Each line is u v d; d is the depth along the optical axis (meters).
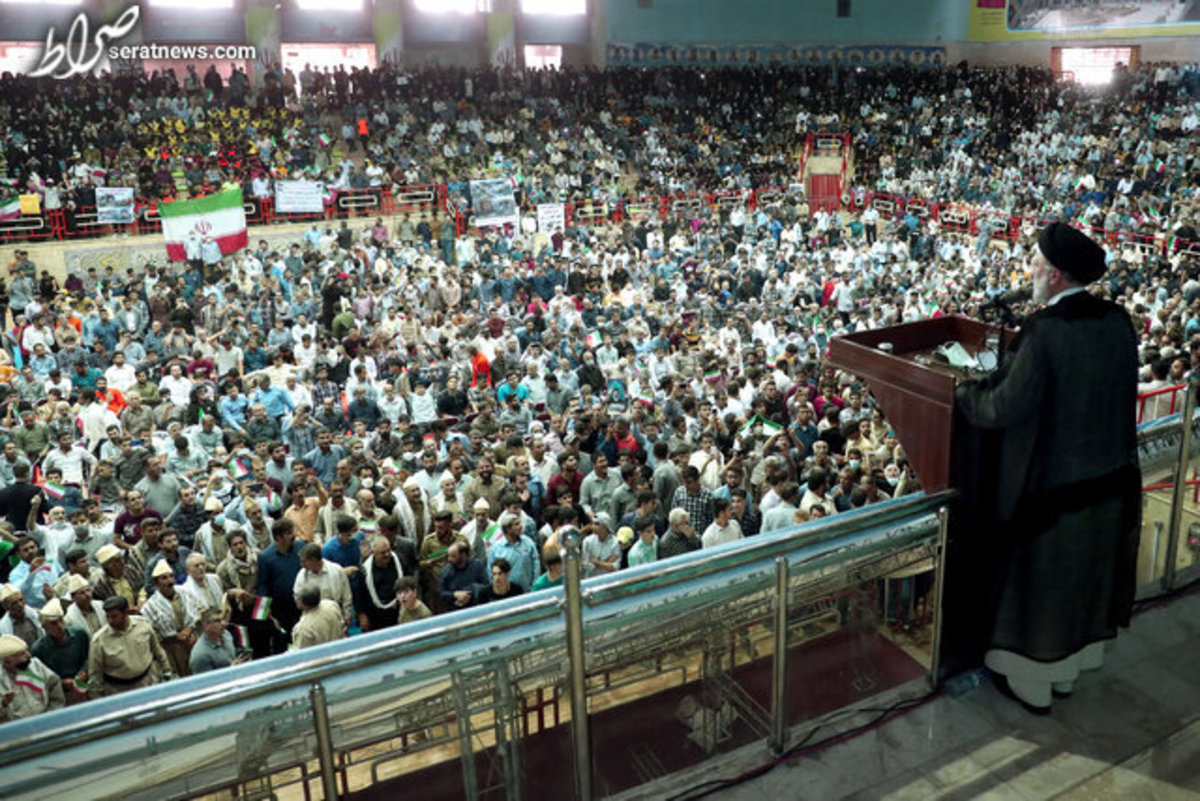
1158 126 30.98
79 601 6.47
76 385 14.02
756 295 21.81
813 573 2.93
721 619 2.84
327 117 29.95
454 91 32.72
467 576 6.73
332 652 2.29
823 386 11.20
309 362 15.59
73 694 6.35
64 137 25.75
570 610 2.49
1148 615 3.63
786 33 38.44
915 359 3.28
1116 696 3.17
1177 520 3.74
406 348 16.19
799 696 3.04
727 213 29.58
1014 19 38.31
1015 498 2.89
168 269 20.80
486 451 9.09
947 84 36.25
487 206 25.44
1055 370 2.73
